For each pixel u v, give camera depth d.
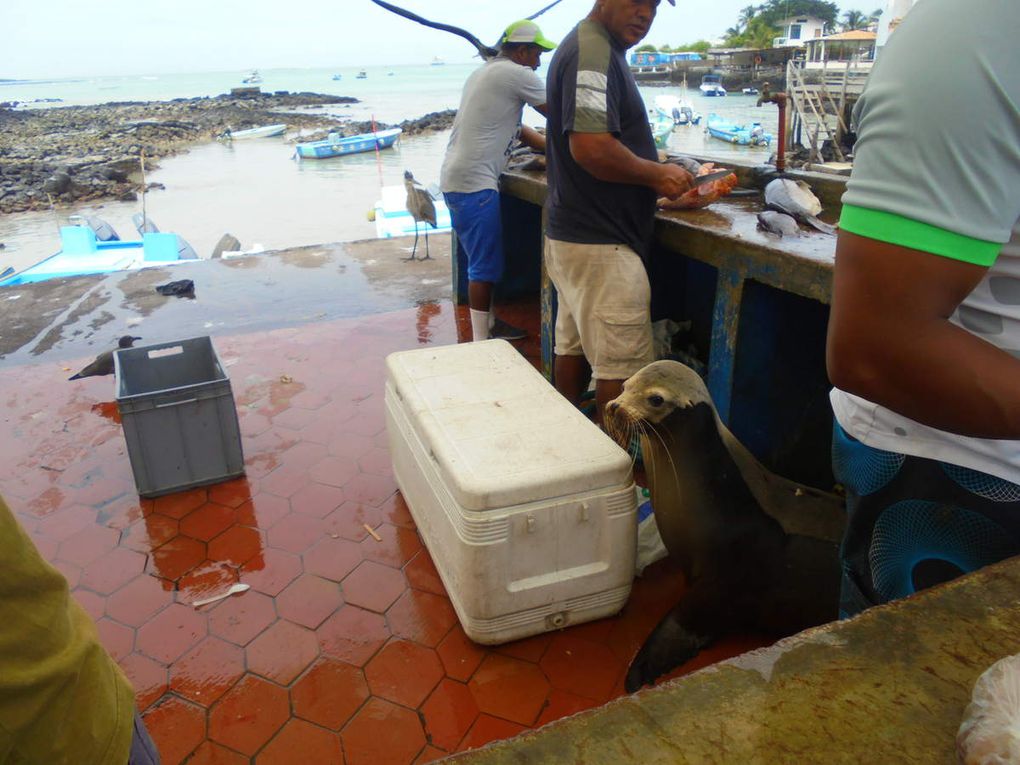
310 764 2.18
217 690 2.45
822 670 1.03
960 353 1.01
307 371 4.91
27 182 29.03
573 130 2.95
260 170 31.20
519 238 6.10
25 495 3.60
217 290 6.58
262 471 3.75
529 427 2.66
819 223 3.11
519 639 2.60
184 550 3.17
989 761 0.79
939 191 0.96
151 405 3.39
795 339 3.21
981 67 0.91
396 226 12.09
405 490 3.25
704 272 4.30
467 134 4.48
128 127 52.03
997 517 1.29
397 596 2.86
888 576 1.45
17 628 0.99
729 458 2.50
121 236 19.59
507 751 0.94
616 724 0.97
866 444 1.40
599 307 3.27
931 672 1.01
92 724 1.09
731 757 0.92
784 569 2.43
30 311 6.15
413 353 3.29
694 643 2.48
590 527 2.49
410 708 2.36
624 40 3.01
